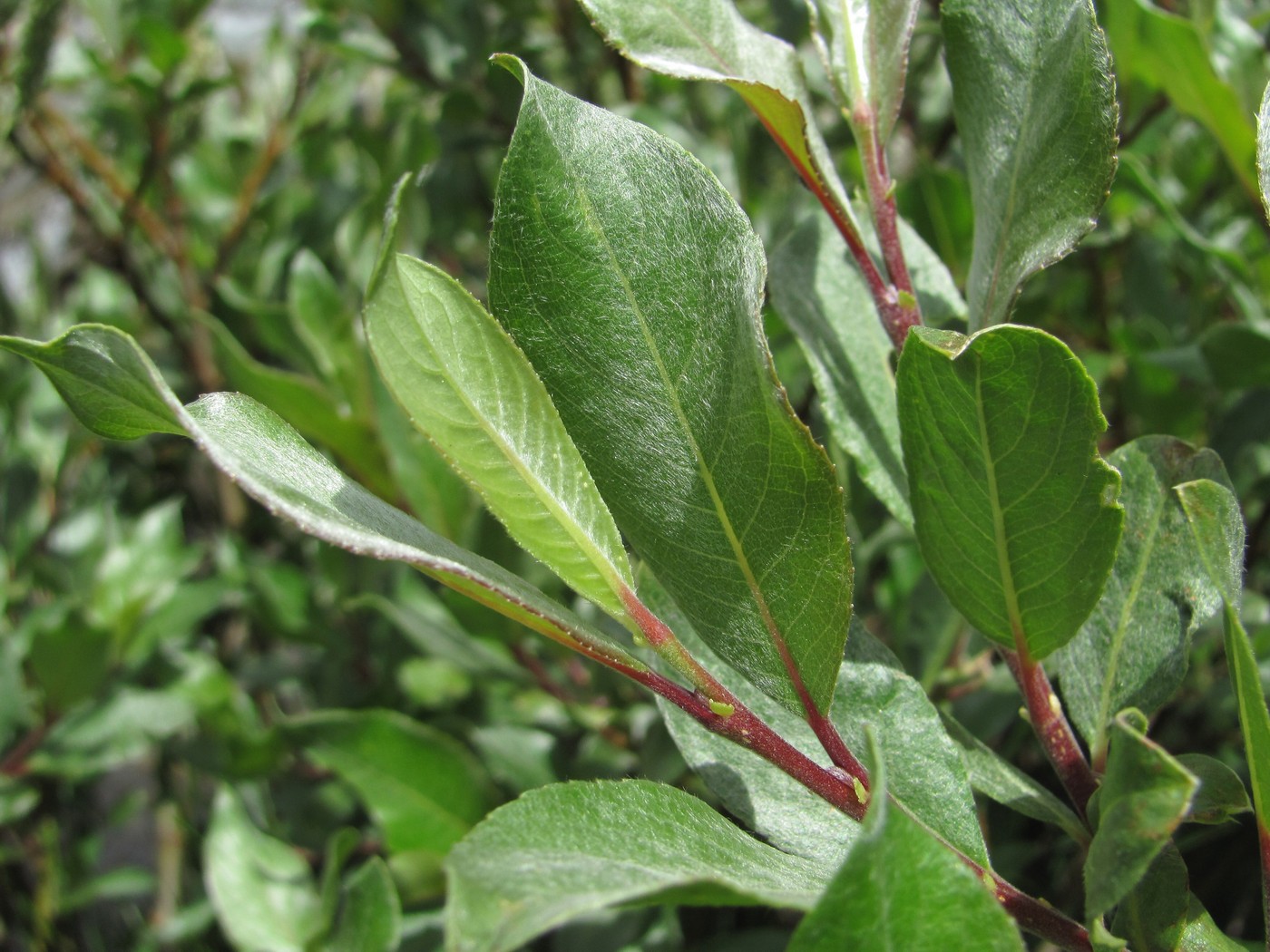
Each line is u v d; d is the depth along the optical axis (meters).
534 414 0.09
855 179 0.27
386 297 0.08
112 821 0.35
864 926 0.07
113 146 0.43
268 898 0.24
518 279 0.10
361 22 0.33
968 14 0.11
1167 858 0.10
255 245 0.39
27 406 0.38
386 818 0.22
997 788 0.11
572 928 0.21
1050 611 0.10
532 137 0.09
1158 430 0.23
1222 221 0.28
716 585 0.10
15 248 0.54
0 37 0.34
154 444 0.40
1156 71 0.20
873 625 0.24
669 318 0.10
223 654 0.40
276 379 0.22
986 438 0.09
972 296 0.11
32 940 0.34
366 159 0.33
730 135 0.27
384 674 0.30
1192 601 0.12
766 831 0.11
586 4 0.11
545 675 0.26
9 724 0.30
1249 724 0.09
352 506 0.09
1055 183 0.11
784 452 0.09
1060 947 0.10
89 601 0.31
